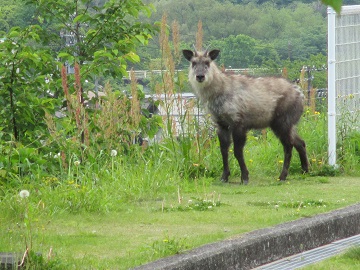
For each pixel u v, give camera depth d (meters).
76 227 11.05
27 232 10.00
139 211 12.38
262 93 17.05
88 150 15.13
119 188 13.81
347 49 18.52
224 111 16.80
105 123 16.11
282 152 18.75
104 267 8.49
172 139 16.91
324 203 12.96
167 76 17.31
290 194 14.38
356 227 11.59
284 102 17.25
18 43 16.36
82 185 13.27
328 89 17.89
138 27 18.11
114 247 9.68
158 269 8.34
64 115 17.27
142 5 18.03
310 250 10.49
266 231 10.12
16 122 15.91
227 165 16.73
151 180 14.46
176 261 8.66
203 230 10.77
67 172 14.39
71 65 17.41
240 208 12.60
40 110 16.02
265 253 9.79
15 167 13.63
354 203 12.94
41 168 14.05
